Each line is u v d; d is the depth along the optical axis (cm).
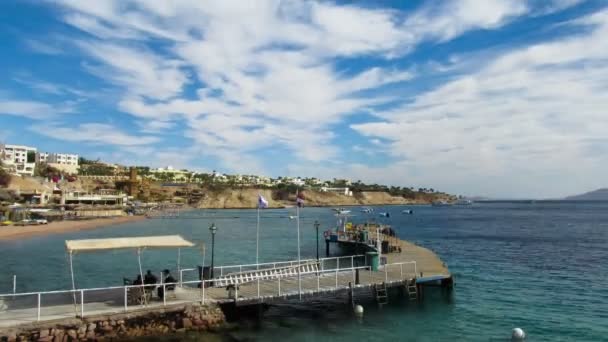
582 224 13362
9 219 12038
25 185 17938
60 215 13888
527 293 3556
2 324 1958
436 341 2391
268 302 2527
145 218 17138
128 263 5334
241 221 16488
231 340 2292
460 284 3928
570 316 2891
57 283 4062
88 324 2073
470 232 10425
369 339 2402
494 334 2527
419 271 3456
